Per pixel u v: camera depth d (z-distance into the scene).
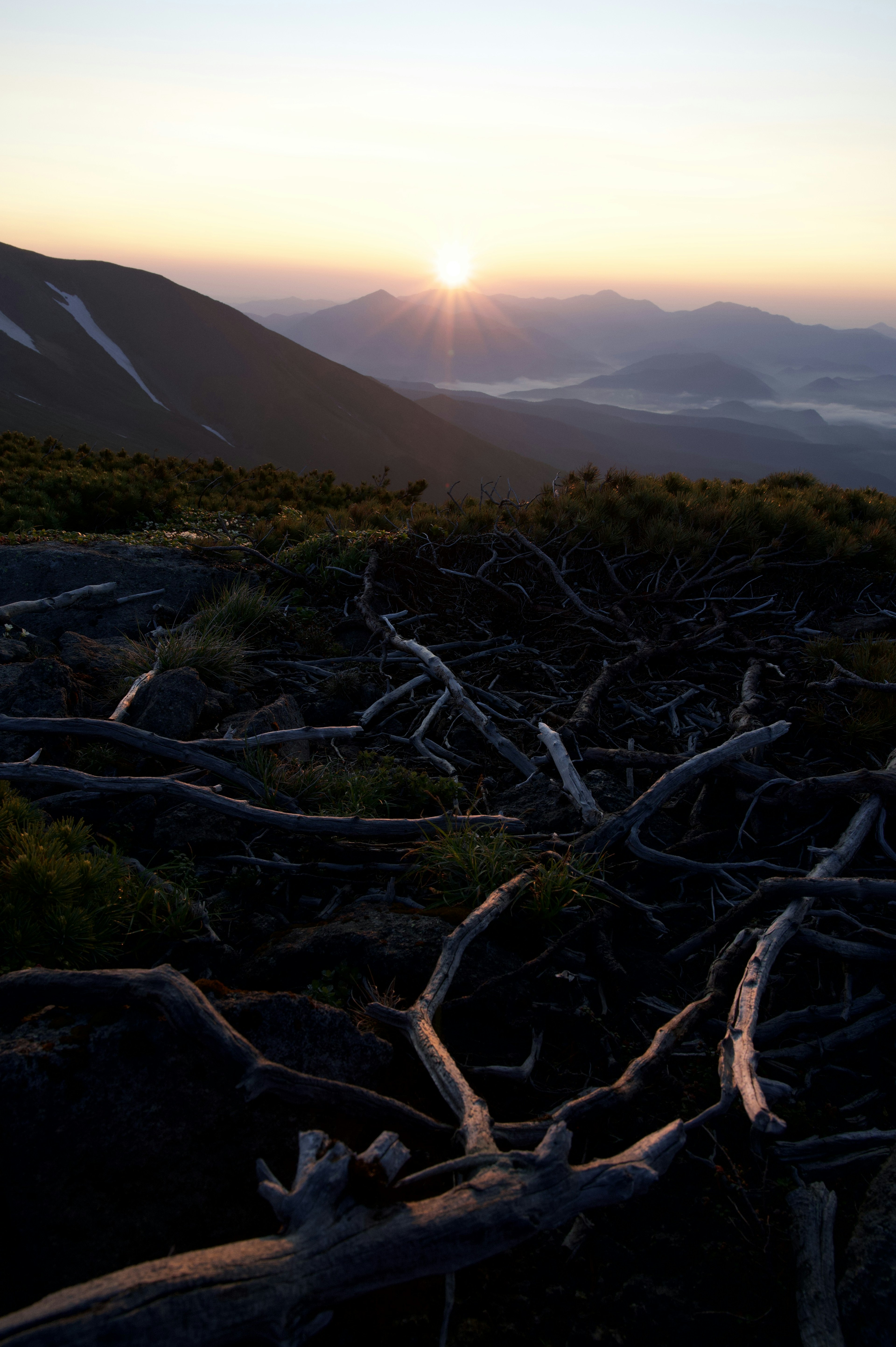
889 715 6.65
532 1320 2.87
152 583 9.66
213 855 5.31
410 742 7.09
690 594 10.18
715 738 7.11
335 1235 2.50
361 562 10.49
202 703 6.82
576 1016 4.17
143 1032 3.37
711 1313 2.95
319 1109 3.28
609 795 6.03
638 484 13.09
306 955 4.31
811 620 9.75
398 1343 2.75
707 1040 4.07
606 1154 3.46
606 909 4.74
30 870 4.20
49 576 9.45
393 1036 3.82
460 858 4.98
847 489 15.12
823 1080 4.00
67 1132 3.07
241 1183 3.04
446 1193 2.71
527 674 8.37
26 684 6.31
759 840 5.71
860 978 4.56
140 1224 2.88
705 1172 3.45
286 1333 2.34
